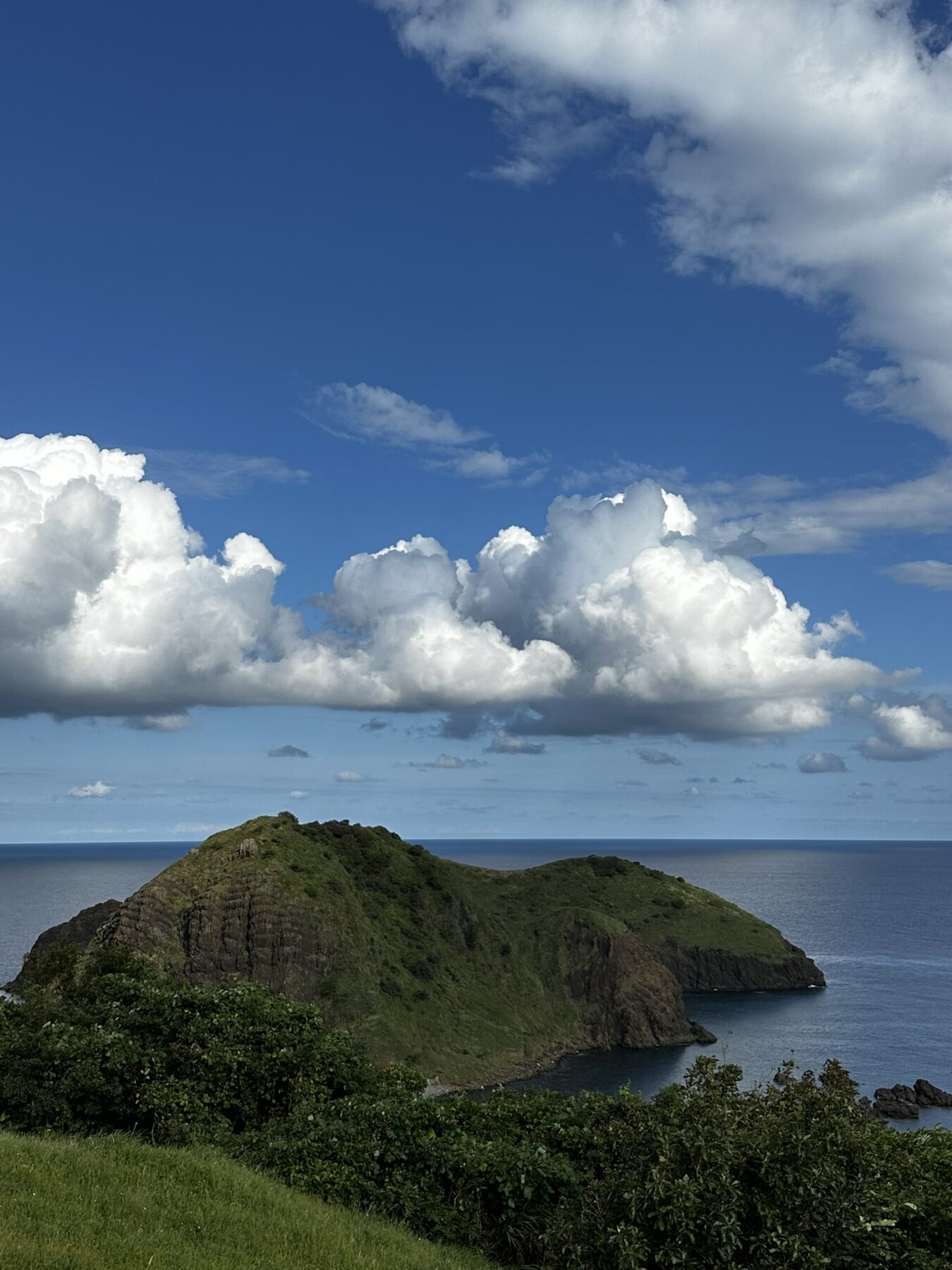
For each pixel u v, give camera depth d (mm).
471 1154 20609
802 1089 17266
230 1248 15727
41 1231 14656
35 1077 24156
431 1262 17203
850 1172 16484
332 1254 16344
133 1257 14484
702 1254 15359
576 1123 22625
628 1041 128875
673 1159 16359
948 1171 19234
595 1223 17000
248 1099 25219
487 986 128375
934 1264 15914
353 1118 22391
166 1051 26078
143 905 110312
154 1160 19344
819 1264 14797
